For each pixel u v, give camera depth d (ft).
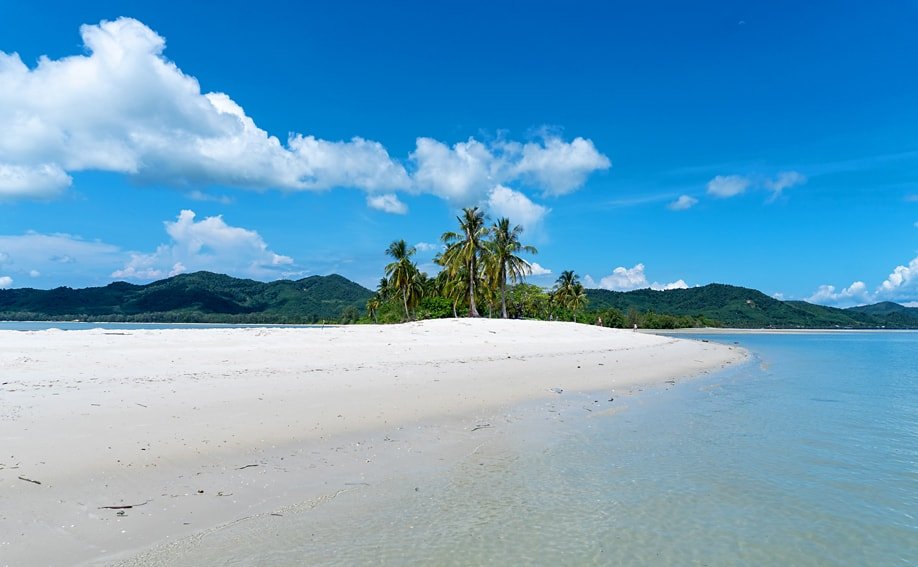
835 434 39.83
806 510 25.23
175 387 43.39
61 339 64.44
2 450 26.45
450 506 24.68
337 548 20.21
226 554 19.31
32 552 18.25
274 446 31.53
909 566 20.24
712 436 38.75
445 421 40.42
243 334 81.35
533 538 21.61
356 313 405.80
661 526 23.16
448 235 195.11
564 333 130.52
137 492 23.76
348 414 39.70
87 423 31.89
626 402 52.54
